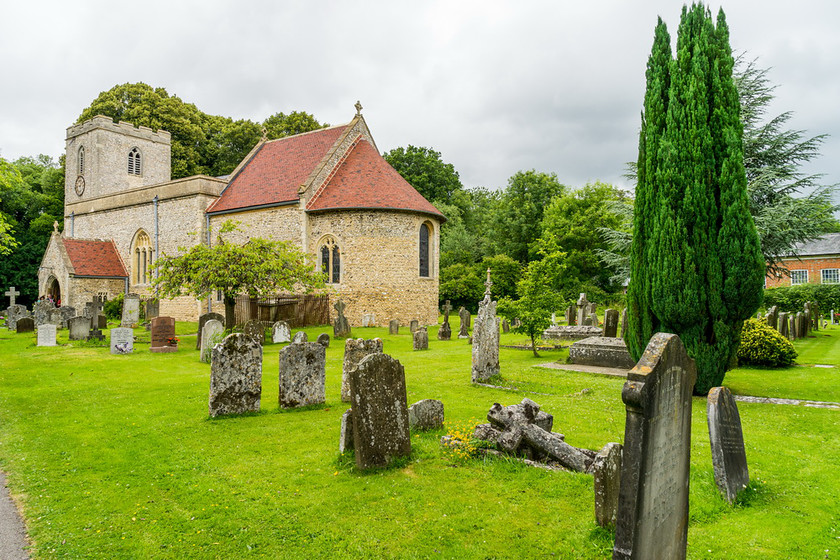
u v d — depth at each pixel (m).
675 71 9.83
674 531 3.83
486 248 49.50
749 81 20.14
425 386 10.88
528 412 6.51
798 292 30.53
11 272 43.12
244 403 8.59
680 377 3.85
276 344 18.73
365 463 5.96
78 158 41.72
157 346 16.64
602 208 42.66
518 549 4.35
